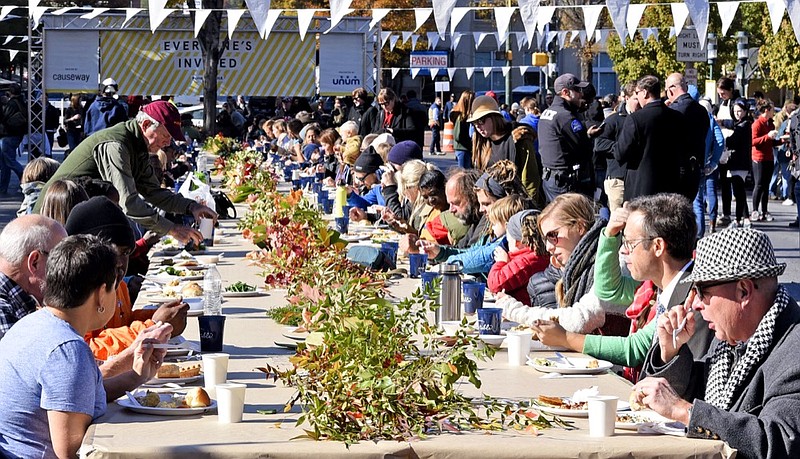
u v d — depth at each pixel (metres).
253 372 4.36
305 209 6.75
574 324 5.31
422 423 3.33
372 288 3.96
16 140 21.77
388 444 3.19
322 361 3.36
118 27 23.34
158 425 3.49
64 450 3.53
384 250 7.48
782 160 19.97
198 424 3.50
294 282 5.62
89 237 3.82
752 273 3.52
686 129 10.91
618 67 36.94
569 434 3.39
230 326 5.43
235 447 3.17
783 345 3.50
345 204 10.28
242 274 7.27
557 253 5.82
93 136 7.91
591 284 5.50
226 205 11.45
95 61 23.39
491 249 7.20
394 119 16.03
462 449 3.17
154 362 3.98
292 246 5.77
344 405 3.28
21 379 3.61
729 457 3.24
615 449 3.21
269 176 13.08
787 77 27.31
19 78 44.53
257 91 24.19
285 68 24.09
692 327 4.02
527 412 3.54
